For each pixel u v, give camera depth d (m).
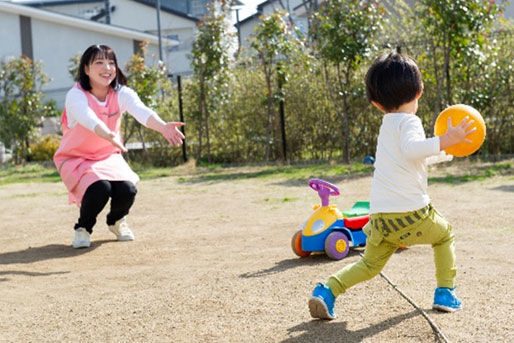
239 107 15.15
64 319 3.86
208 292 4.25
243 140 15.18
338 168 12.07
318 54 13.62
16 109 17.50
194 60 15.06
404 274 4.41
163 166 15.91
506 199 7.57
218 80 14.95
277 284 4.36
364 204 5.81
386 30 14.02
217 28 14.91
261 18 14.09
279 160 14.62
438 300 3.56
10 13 29.80
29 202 9.90
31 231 7.40
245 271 4.82
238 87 15.20
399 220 3.39
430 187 8.96
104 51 6.13
